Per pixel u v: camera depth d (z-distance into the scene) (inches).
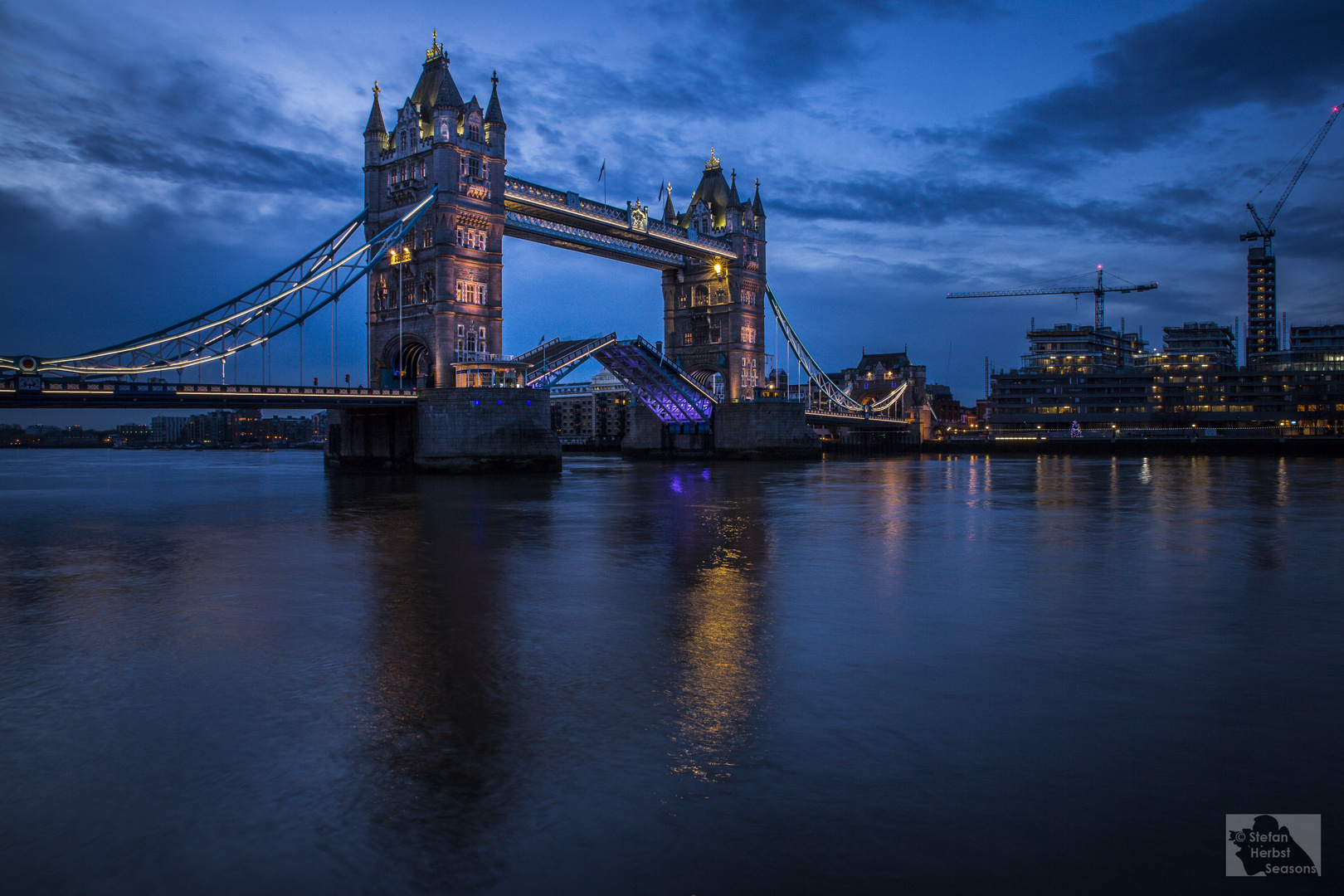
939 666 565.9
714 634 658.2
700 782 383.9
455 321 3211.1
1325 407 6097.4
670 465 4234.7
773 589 848.3
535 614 730.8
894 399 7357.3
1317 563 1014.4
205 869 315.9
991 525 1446.9
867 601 783.7
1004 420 6820.9
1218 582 888.9
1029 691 510.9
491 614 732.0
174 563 1033.5
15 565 1026.1
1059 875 305.4
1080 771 393.4
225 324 2881.4
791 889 298.4
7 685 534.3
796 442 4894.2
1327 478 2891.2
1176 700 493.0
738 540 1243.2
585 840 332.5
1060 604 772.6
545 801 366.0
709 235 4830.2
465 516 1608.0
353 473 3422.7
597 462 4687.5
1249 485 2544.3
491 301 3341.5
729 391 4889.3
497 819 350.6
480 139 3302.2
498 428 3132.4
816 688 518.6
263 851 327.3
